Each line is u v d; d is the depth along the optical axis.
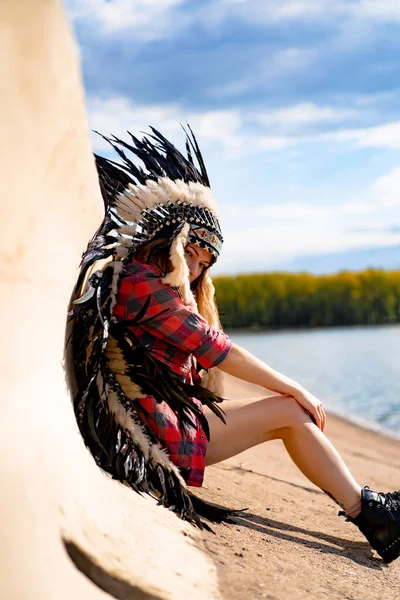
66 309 2.08
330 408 10.61
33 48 1.57
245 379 2.59
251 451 4.93
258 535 2.50
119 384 2.37
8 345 1.53
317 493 3.74
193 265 2.61
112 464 2.25
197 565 1.94
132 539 1.83
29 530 1.42
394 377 14.01
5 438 1.46
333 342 24.66
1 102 1.44
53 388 1.88
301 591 1.99
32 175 1.60
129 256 2.48
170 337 2.46
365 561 2.49
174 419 2.47
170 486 2.34
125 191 2.49
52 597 1.38
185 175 2.66
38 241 1.69
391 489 4.61
